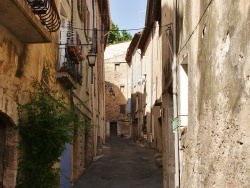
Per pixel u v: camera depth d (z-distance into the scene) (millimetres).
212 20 5414
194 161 6711
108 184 14398
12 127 6664
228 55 4648
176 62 9039
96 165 19094
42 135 6992
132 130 39625
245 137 4043
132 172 17109
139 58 32594
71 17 13117
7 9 5562
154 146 23453
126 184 14438
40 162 7043
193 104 6832
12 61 6492
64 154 11156
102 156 23094
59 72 10312
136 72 35094
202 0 6094
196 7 6629
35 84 7777
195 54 6688
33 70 7785
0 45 5957
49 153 7027
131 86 38656
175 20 9234
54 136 7008
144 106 29312
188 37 7504
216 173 5168
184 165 7887
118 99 44938
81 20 16359
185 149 7793
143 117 30078
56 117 7242
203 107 6000
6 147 6621
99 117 26266
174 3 9297
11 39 6469
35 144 7004
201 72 6156
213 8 5355
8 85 6305
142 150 25625
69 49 10750
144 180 15250
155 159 20484
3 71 6117
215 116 5242
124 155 23406
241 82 4172
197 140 6453
